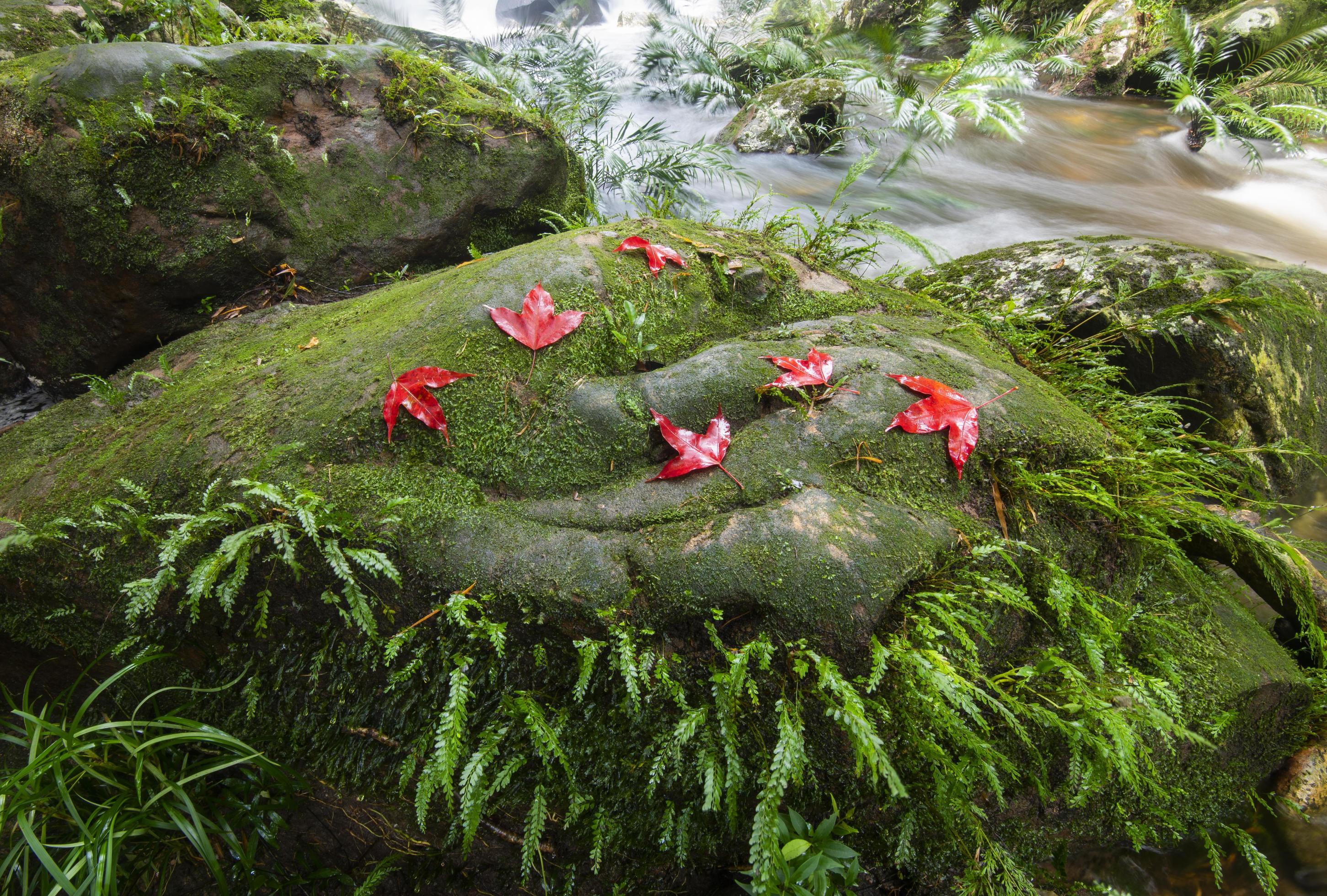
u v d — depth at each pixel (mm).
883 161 7152
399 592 1965
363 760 2021
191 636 2115
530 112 4281
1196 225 6062
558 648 1938
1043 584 2143
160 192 3090
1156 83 8781
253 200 3281
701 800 1915
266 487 1875
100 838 1840
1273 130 6523
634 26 12961
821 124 7367
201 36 4285
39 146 2945
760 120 7500
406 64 3795
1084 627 2125
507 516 2059
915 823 1936
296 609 2029
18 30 3881
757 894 1617
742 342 2484
